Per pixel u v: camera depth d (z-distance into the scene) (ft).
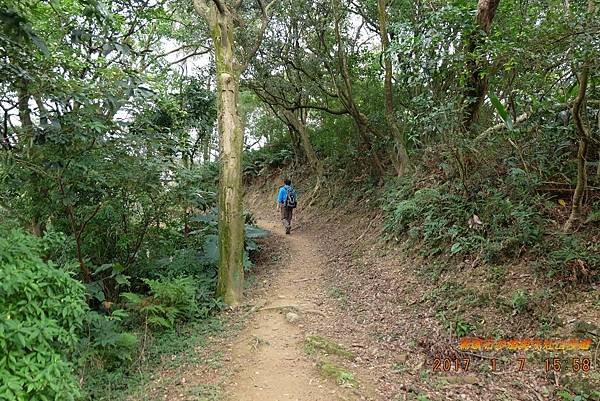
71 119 17.15
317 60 40.34
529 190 20.30
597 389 11.55
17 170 17.87
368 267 26.30
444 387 12.84
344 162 49.21
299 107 45.68
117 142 19.75
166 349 17.12
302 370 14.48
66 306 11.35
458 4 21.74
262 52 41.52
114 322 17.22
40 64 16.97
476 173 23.03
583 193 17.94
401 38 22.80
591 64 13.73
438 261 21.48
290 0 38.14
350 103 38.55
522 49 14.55
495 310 16.37
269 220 55.42
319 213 48.19
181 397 13.21
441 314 17.47
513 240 18.38
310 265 30.66
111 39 17.53
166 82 36.45
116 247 24.99
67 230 22.59
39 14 18.72
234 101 22.97
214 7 23.29
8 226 16.22
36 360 9.99
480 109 26.96
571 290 15.28
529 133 21.97
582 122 18.06
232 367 15.11
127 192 22.25
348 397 12.40
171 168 23.04
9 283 10.02
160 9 31.24
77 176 19.07
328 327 18.57
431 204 24.57
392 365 14.58
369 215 35.78
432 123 23.41
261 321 19.57
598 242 16.55
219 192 22.89
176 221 29.71
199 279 24.61
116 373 15.06
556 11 16.43
